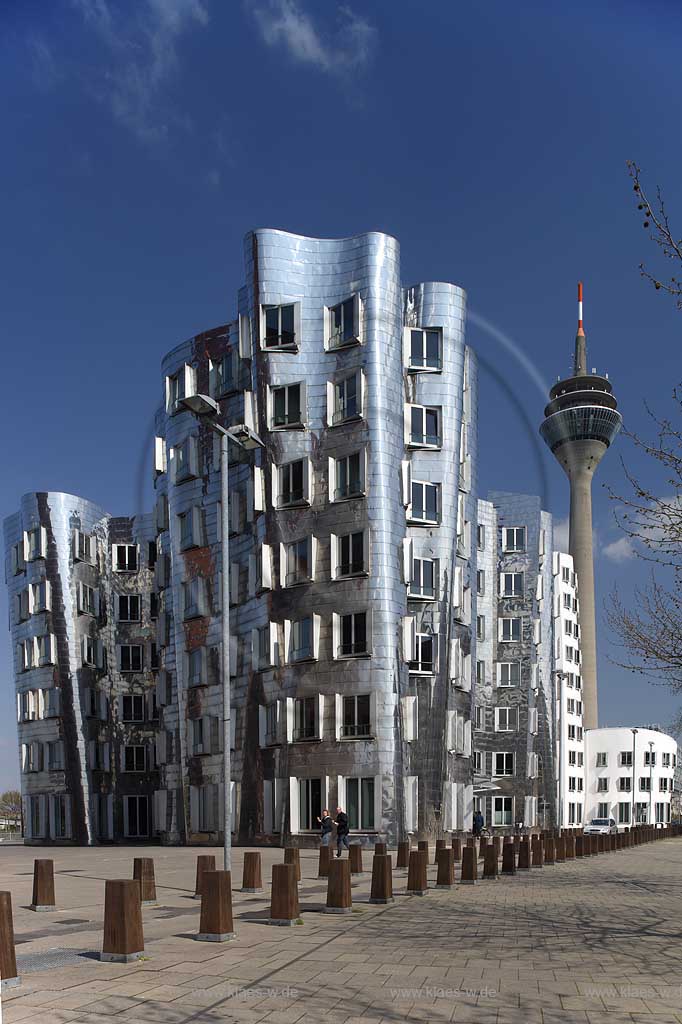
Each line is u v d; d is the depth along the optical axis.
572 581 118.25
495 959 12.52
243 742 46.88
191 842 49.59
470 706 50.59
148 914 17.20
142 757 63.78
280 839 43.59
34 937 14.23
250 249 47.66
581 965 12.12
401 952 12.98
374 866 19.38
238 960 12.20
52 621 62.28
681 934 15.15
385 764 41.81
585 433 154.88
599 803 122.75
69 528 63.69
